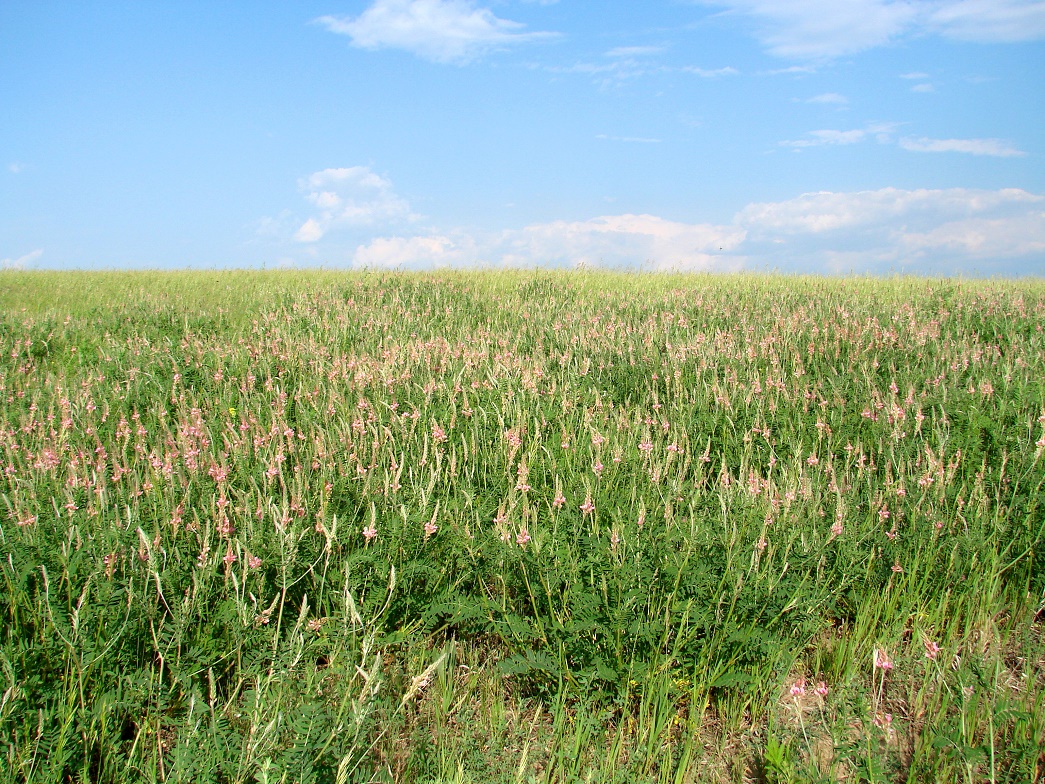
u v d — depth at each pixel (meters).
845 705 2.92
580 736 2.79
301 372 7.50
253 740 2.39
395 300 12.85
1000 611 3.72
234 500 4.10
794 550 3.65
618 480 4.59
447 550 3.80
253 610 3.12
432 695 3.04
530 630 3.25
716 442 5.76
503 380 6.64
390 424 5.33
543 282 16.30
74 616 2.75
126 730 2.77
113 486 4.47
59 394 6.57
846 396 6.53
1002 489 4.55
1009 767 2.65
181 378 7.20
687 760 2.72
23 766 2.33
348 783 2.37
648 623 3.11
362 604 3.30
